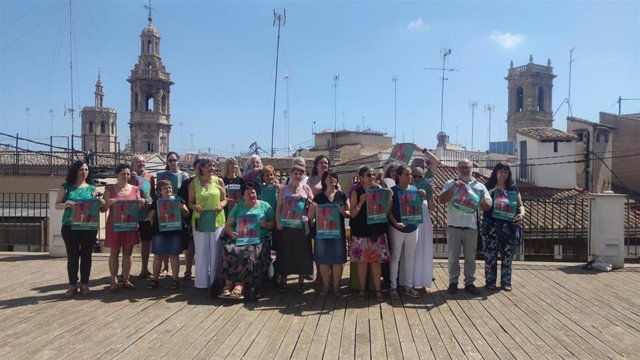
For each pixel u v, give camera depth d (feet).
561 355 17.17
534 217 56.29
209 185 24.99
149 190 27.22
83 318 21.02
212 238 25.07
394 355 17.11
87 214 24.22
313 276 28.73
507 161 93.20
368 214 22.86
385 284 26.23
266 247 24.85
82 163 24.82
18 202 67.51
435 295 24.81
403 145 27.43
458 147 123.75
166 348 17.65
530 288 26.30
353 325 20.20
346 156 126.41
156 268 25.88
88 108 204.74
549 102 176.76
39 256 35.09
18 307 22.59
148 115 183.73
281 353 17.24
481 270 30.94
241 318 21.06
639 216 57.67
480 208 25.98
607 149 101.24
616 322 20.71
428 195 26.04
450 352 17.40
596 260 31.17
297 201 24.30
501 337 18.92
